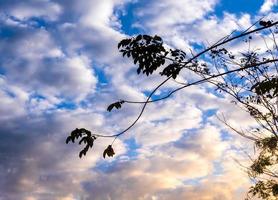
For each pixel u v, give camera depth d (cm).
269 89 461
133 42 517
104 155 526
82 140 516
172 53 550
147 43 515
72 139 518
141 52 514
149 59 512
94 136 518
